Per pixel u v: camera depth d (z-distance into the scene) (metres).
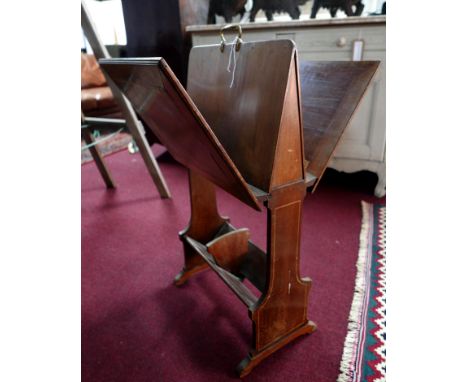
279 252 1.05
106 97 3.86
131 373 1.19
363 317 1.38
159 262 1.79
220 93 1.12
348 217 2.17
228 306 1.49
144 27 2.79
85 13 1.85
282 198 0.97
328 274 1.64
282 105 0.85
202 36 2.47
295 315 1.24
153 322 1.41
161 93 0.80
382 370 1.16
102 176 2.66
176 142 1.11
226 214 2.25
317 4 2.32
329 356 1.22
